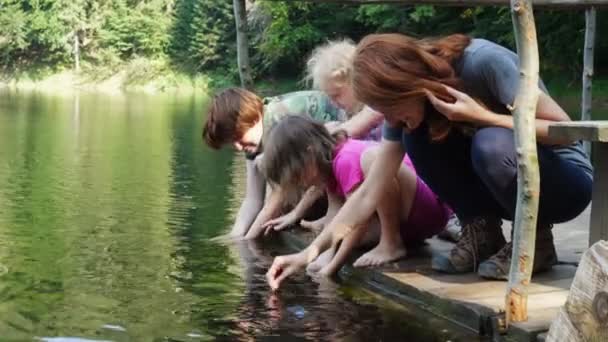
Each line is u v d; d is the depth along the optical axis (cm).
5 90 2386
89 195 372
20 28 2770
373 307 196
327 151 231
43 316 182
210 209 338
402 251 228
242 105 271
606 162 182
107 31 2733
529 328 163
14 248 253
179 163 531
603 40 1247
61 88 2580
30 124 934
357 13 1529
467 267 209
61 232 280
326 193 261
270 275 209
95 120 1037
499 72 186
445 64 183
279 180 232
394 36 183
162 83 2452
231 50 2322
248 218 289
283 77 1758
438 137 188
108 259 241
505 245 204
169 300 197
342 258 226
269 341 168
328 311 191
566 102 1138
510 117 185
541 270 203
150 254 249
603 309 113
